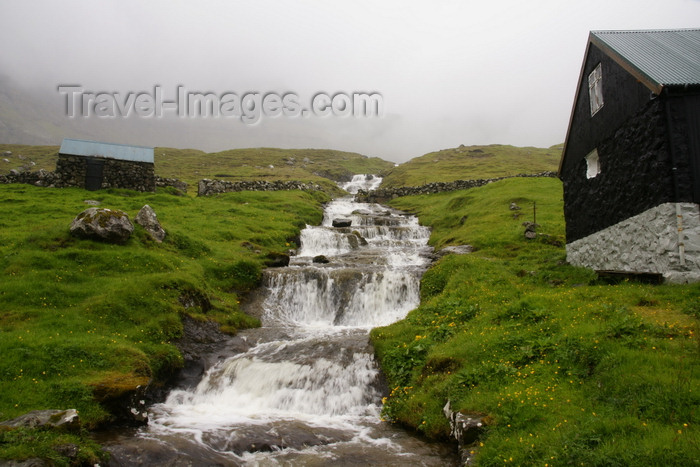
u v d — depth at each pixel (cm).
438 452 1055
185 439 1131
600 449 778
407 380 1404
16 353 1325
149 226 2559
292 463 1031
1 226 2597
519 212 3578
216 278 2377
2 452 873
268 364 1602
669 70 1666
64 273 1936
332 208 5119
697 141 1577
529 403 999
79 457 941
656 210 1636
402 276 2359
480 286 2036
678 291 1480
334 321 2273
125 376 1334
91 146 4278
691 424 794
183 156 11244
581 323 1313
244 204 4347
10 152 9281
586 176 2212
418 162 10294
